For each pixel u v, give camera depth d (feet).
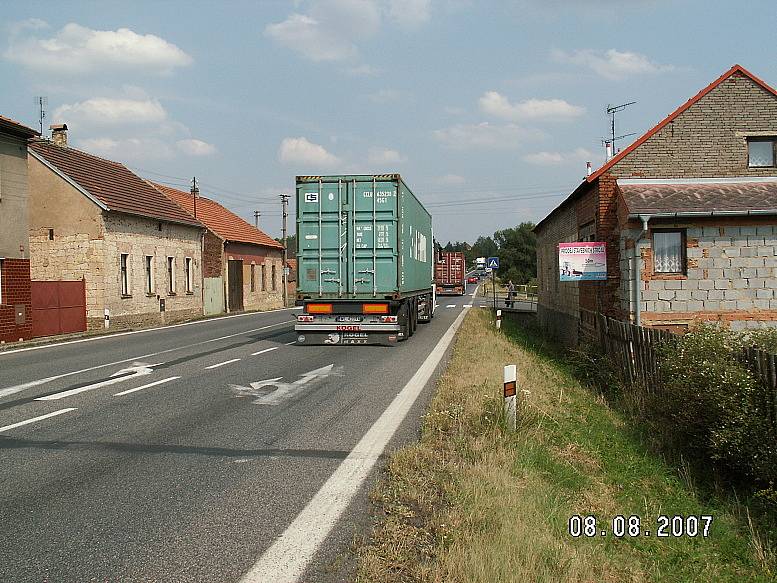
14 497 18.60
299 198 58.90
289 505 18.07
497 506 17.61
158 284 104.12
